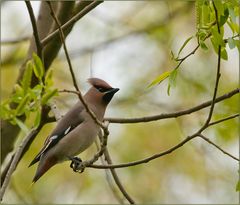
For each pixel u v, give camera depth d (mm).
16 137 11656
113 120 10492
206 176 15211
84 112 10586
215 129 12109
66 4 11141
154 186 15109
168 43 15398
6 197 14445
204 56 14727
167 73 8312
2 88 15305
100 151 9078
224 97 9359
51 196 14977
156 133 15062
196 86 14766
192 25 15578
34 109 8086
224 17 7867
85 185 15016
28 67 8047
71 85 15188
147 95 15188
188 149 15039
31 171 14742
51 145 10461
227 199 15109
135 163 9156
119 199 11641
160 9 16188
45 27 11562
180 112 9867
